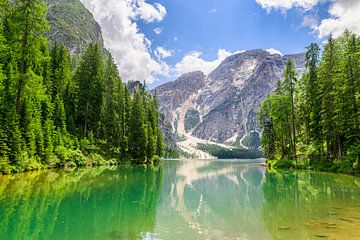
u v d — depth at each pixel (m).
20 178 26.14
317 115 45.41
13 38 32.47
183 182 30.41
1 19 35.88
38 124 39.97
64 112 51.59
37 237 10.24
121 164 60.75
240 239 10.16
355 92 35.38
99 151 59.25
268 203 17.28
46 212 14.03
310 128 48.88
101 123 65.38
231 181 31.50
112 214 14.14
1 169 28.17
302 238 10.01
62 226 11.75
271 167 53.97
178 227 11.84
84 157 49.38
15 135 31.11
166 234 10.88
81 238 10.23
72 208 15.18
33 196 17.78
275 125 59.09
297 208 15.41
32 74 32.38
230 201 18.39
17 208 14.55
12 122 31.05
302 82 52.91
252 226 11.88
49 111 46.97
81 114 60.31
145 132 68.88
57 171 35.59
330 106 39.88
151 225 12.20
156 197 19.78
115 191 21.52
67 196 18.48
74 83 62.75
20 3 32.53
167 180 32.03
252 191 22.84
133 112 68.62
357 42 37.31
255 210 15.26
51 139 42.44
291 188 23.89
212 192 22.67
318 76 44.34
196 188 25.25
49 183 23.77
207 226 12.01
